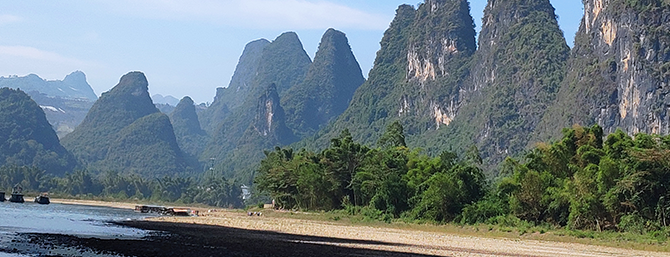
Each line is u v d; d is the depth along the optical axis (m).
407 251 43.69
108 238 45.00
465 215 78.00
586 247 53.34
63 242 40.44
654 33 162.62
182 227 61.94
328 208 106.75
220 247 41.09
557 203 69.62
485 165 192.75
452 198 81.25
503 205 76.81
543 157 79.75
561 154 78.38
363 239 54.03
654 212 64.31
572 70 194.62
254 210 116.75
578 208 66.62
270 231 61.12
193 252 37.50
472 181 84.38
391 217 86.88
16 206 106.88
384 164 97.56
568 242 58.41
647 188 64.25
